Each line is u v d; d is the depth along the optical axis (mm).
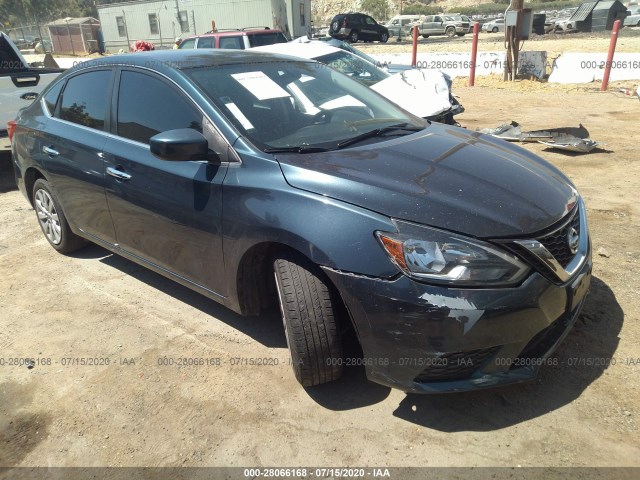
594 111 9695
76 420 2705
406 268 2279
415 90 7176
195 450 2486
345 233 2395
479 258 2262
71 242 4500
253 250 2752
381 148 2955
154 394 2852
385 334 2348
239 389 2855
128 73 3572
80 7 76938
